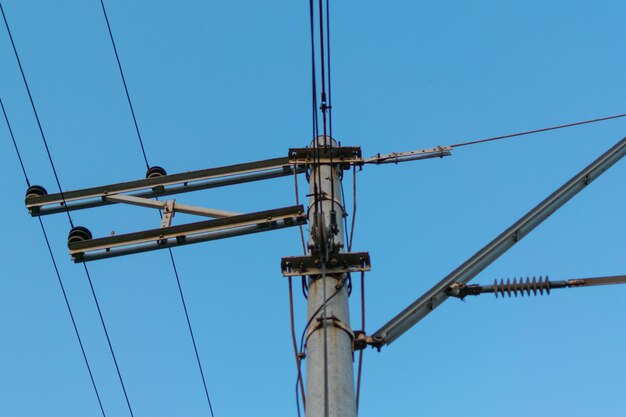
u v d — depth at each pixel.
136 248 12.03
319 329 9.07
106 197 13.23
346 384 8.62
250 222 11.99
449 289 9.88
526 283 9.80
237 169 13.22
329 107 10.89
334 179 11.45
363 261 9.81
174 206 12.76
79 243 12.04
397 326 9.53
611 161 11.32
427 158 13.09
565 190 10.95
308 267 9.81
